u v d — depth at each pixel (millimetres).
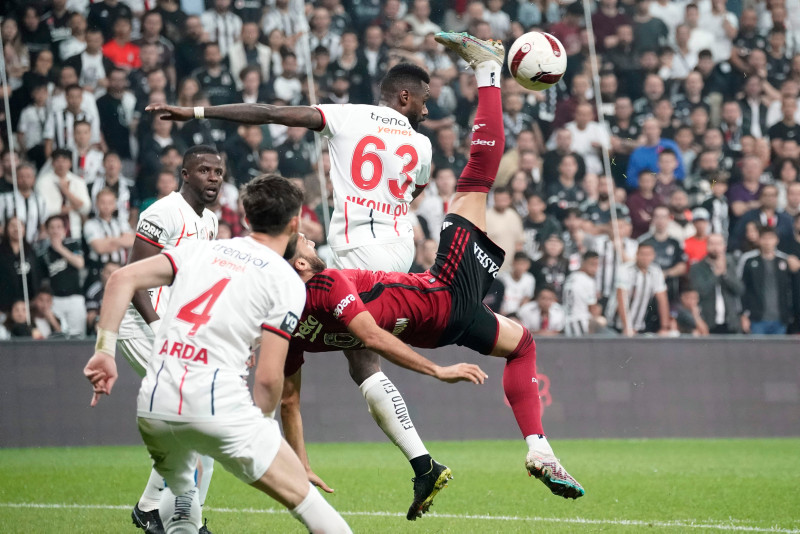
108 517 10945
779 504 12219
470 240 8781
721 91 27641
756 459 17812
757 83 27891
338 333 8266
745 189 26297
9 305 21516
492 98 9094
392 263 9695
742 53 28125
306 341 8414
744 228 25750
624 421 21812
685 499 12672
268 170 23953
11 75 23219
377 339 7500
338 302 7652
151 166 23438
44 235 22047
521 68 9383
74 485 13773
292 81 25656
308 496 6707
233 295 6688
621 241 25094
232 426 6535
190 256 6930
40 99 23156
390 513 11453
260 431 6633
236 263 6816
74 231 22281
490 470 15984
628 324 24484
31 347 19469
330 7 26203
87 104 23375
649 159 26109
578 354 21906
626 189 25969
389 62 26406
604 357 22031
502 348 9016
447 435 21156
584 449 19562
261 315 6742
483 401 21562
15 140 22844
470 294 8695
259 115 9023
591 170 26094
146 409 6629
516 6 27531
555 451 19188
